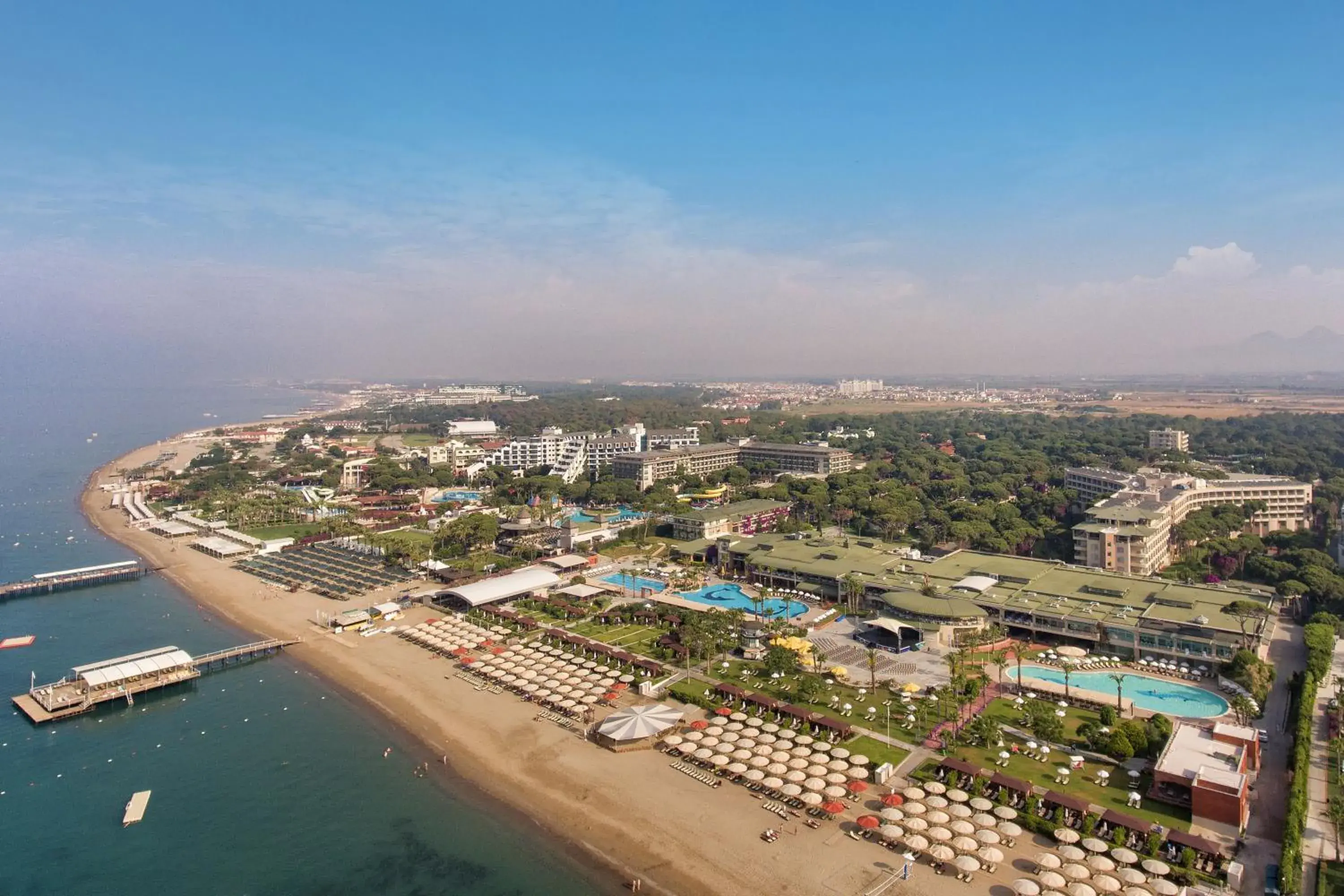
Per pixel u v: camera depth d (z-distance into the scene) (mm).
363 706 189625
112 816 144000
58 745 172000
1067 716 172125
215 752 167625
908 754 155125
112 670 199625
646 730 162500
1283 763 150125
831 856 124250
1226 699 180625
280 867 127938
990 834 124125
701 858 125625
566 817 139500
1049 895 110938
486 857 129250
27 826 141250
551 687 190000
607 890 120062
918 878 118125
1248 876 115750
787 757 151250
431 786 152125
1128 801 136750
